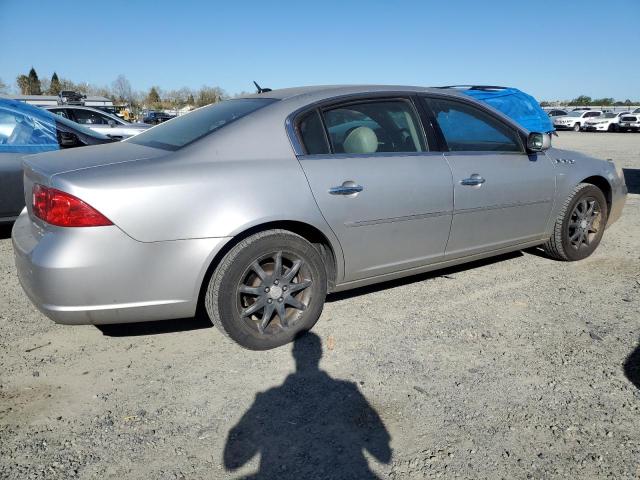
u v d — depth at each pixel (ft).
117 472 6.96
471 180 12.34
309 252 10.27
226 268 9.46
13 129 18.20
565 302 12.51
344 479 6.84
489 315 11.81
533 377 9.18
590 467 6.99
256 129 10.13
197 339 10.73
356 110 11.34
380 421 8.01
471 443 7.48
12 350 10.22
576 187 14.82
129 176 8.84
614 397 8.55
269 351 10.21
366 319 11.61
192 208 9.06
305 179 10.07
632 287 13.44
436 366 9.59
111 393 8.79
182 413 8.25
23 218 10.74
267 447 7.47
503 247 13.74
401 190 11.19
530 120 27.35
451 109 12.77
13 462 7.11
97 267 8.57
